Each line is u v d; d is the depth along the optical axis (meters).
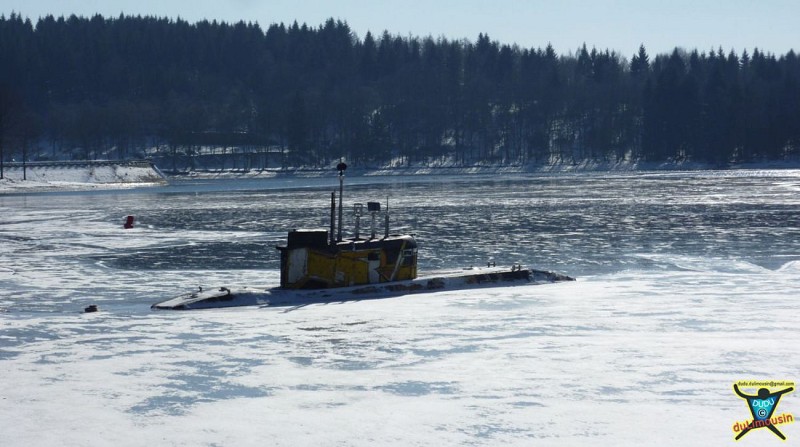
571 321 78.38
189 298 93.62
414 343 70.12
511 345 68.19
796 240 154.50
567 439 45.69
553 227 182.88
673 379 56.25
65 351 69.50
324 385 57.41
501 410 50.78
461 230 179.00
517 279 107.88
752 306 84.75
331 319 82.31
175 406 53.34
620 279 110.88
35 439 47.81
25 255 146.88
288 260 98.31
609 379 56.72
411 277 103.19
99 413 52.12
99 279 118.31
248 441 46.72
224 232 184.38
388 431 47.72
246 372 61.44
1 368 63.78
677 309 83.75
